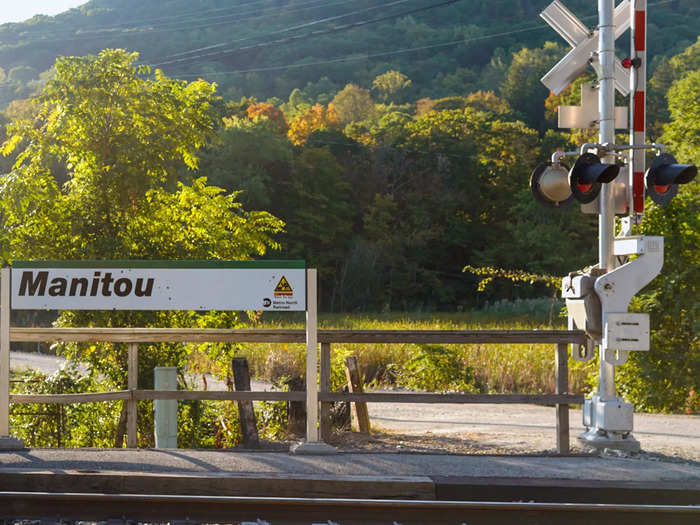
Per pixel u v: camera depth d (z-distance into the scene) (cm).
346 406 1006
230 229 1310
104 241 1130
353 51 17212
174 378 854
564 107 828
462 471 664
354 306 7706
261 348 1969
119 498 582
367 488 624
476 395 775
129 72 1195
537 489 624
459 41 15575
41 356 2531
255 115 10019
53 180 1184
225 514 587
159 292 757
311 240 8144
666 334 1298
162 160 1202
